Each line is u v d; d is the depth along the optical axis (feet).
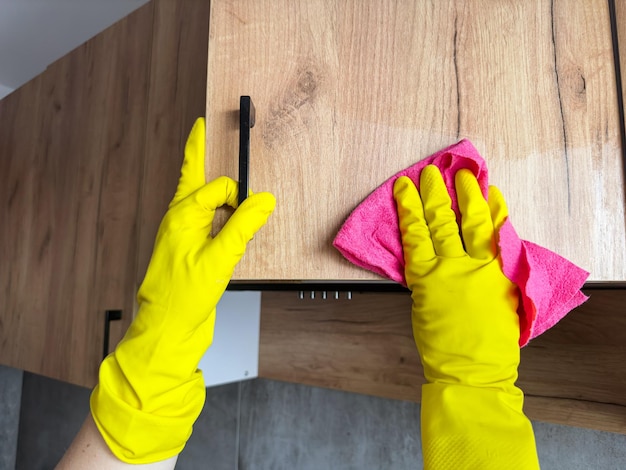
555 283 1.37
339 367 3.00
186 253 1.44
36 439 5.44
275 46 1.66
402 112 1.53
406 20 1.56
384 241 1.49
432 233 1.45
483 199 1.42
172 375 1.39
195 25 2.66
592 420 2.13
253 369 3.43
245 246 1.49
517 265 1.35
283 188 1.59
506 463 1.25
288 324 3.30
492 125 1.46
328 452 3.16
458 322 1.35
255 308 3.46
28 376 5.69
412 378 2.66
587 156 1.39
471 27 1.50
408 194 1.47
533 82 1.44
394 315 2.77
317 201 1.57
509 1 1.48
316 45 1.63
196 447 4.00
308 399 3.30
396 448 2.83
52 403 5.28
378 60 1.57
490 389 1.32
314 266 1.54
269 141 1.62
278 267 1.57
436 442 1.32
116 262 2.82
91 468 1.34
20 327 3.55
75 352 2.99
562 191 1.40
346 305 3.00
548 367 2.27
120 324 2.71
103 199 3.00
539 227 1.41
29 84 3.87
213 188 1.50
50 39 4.43
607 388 2.10
